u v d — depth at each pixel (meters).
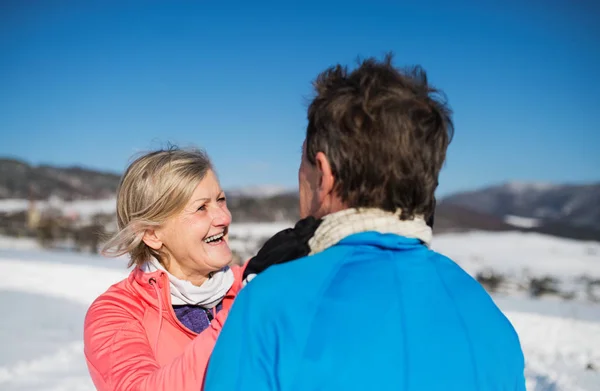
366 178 1.35
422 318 1.27
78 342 7.63
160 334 2.22
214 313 2.38
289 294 1.28
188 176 2.22
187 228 2.24
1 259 17.27
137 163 2.29
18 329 8.34
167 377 1.64
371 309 1.25
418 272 1.35
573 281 20.30
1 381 5.89
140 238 2.24
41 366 6.47
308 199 1.53
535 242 41.28
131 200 2.26
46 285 12.55
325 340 1.22
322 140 1.41
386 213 1.38
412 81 1.44
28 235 29.95
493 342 1.33
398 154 1.33
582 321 9.98
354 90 1.39
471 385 1.24
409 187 1.36
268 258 1.49
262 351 1.25
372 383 1.19
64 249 24.06
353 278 1.29
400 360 1.21
